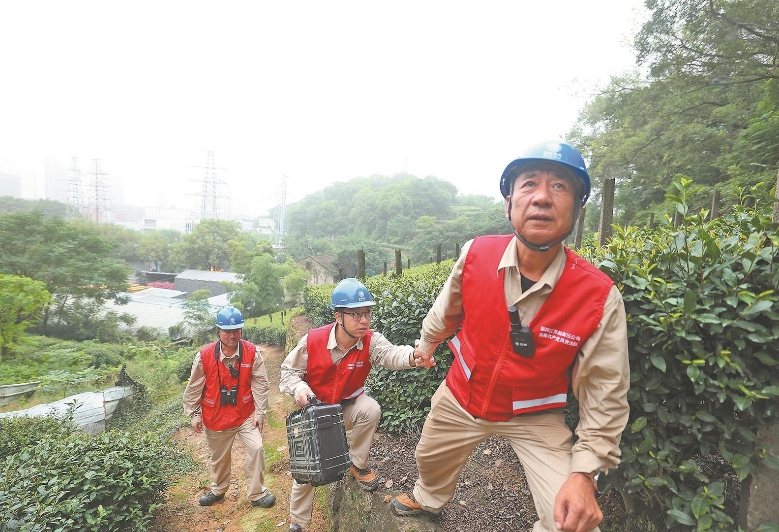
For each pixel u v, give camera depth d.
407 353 2.29
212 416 3.48
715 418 1.43
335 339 2.51
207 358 3.35
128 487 3.56
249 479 3.67
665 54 13.09
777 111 8.38
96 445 3.93
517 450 1.61
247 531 3.53
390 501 2.52
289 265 40.50
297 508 2.88
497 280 1.50
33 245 24.12
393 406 3.73
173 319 33.16
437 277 4.77
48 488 3.31
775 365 1.35
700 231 1.49
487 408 1.60
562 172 1.33
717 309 1.39
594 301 1.34
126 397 9.62
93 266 25.48
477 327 1.58
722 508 1.53
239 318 3.34
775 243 1.33
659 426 1.58
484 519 2.36
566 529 1.22
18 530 2.80
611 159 17.06
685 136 13.46
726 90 13.11
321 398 2.59
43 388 10.42
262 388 3.56
